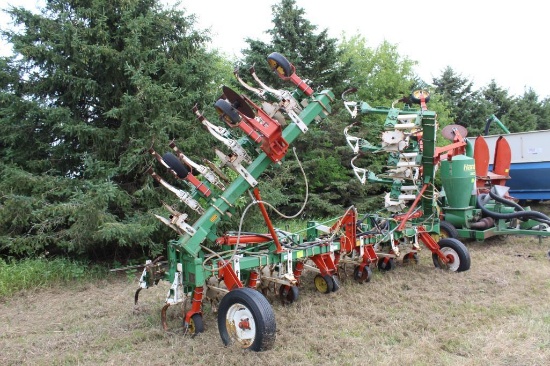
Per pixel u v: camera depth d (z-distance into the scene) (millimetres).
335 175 13445
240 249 5578
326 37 14047
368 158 14055
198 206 4867
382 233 6656
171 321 5176
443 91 28953
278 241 5180
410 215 6941
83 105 8211
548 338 4367
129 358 4250
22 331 5156
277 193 8906
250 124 4609
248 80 13609
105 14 7809
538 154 12086
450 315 5133
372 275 6922
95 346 4590
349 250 6109
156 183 8125
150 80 7430
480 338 4434
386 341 4453
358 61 18188
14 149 7762
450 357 4086
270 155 4770
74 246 7168
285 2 13867
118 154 7922
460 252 6949
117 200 7488
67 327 5254
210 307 5539
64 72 7406
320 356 4156
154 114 7590
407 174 6832
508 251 8703
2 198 6973
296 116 4902
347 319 5098
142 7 8234
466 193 8602
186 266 4711
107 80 7879
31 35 7574
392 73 18188
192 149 8047
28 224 7102
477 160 9734
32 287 6785
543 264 7520
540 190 12398
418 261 7688
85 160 7262
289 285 5363
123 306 5938
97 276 7496
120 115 7633
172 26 8312
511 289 6074
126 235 7055
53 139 7949
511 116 31812
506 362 3920
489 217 8875
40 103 7527
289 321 5055
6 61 7520
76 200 6742
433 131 6578
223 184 5000
